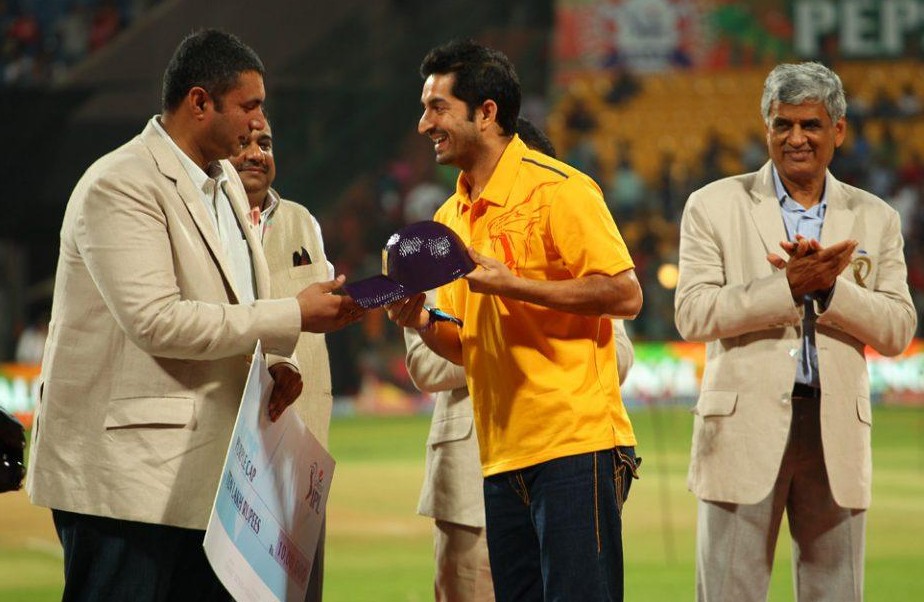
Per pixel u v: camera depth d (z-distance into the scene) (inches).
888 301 309.1
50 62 1649.9
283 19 1658.5
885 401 1492.4
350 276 1674.5
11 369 1342.3
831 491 303.1
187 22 1568.7
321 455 282.8
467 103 272.2
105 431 260.2
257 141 320.5
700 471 315.6
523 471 271.3
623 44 1915.6
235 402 270.1
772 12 1904.5
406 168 1772.9
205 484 263.7
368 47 1758.1
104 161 264.4
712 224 320.5
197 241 267.0
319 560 308.5
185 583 279.9
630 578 533.3
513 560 278.1
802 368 312.0
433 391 319.6
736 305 301.7
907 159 1822.1
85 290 262.7
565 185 267.9
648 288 1598.2
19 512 738.2
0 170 1526.8
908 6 1891.0
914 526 668.1
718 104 1899.6
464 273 257.1
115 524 260.2
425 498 321.7
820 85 307.9
